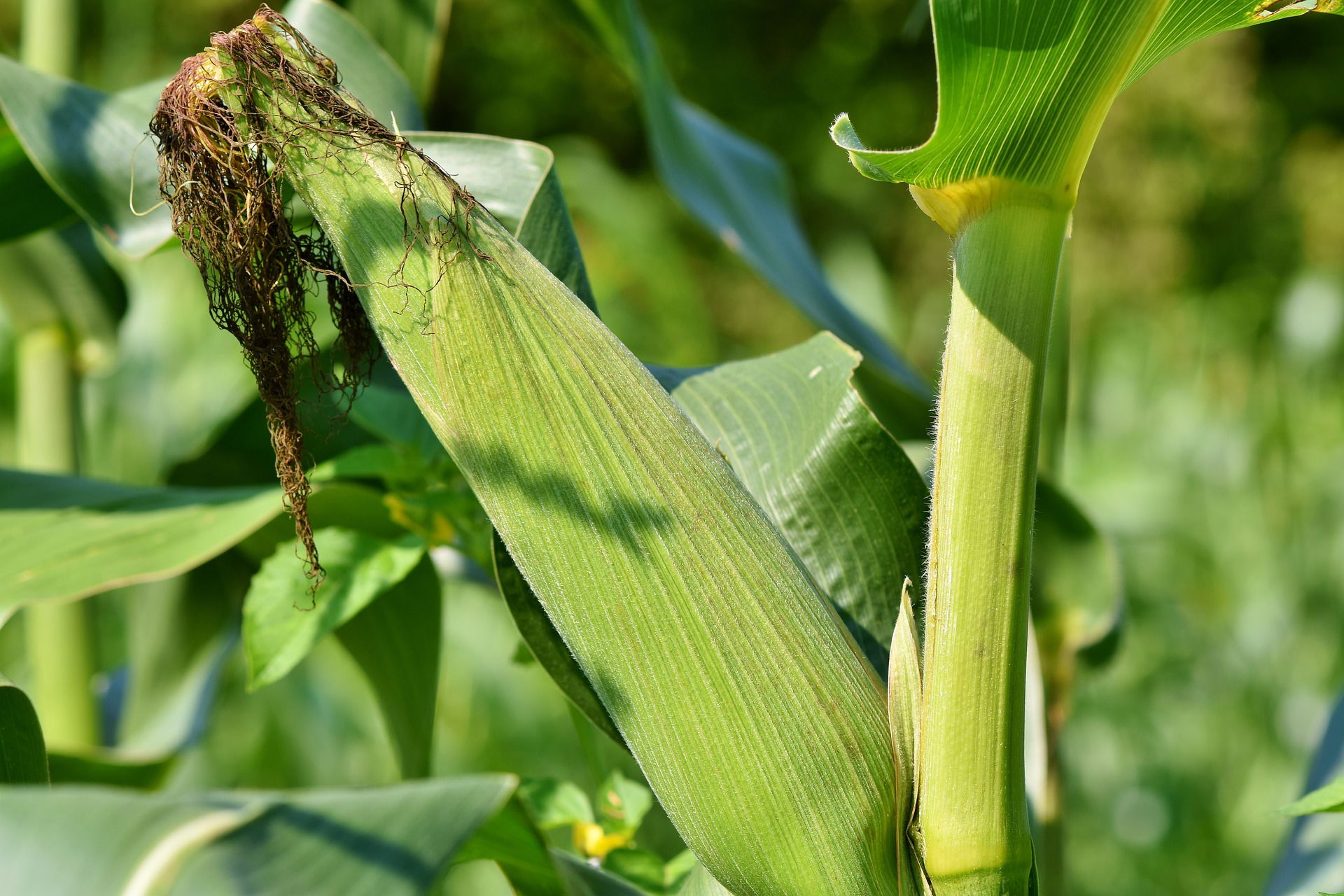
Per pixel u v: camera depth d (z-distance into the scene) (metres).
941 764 0.65
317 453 0.94
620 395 0.65
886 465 0.75
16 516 0.83
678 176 1.21
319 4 0.83
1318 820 0.91
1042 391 0.65
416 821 0.57
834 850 0.65
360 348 0.71
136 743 1.11
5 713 0.69
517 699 1.76
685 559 0.65
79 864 0.56
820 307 1.27
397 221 0.65
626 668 0.66
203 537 0.80
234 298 0.68
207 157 0.65
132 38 1.74
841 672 0.66
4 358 1.81
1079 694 1.87
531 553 0.66
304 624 0.78
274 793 0.58
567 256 0.75
